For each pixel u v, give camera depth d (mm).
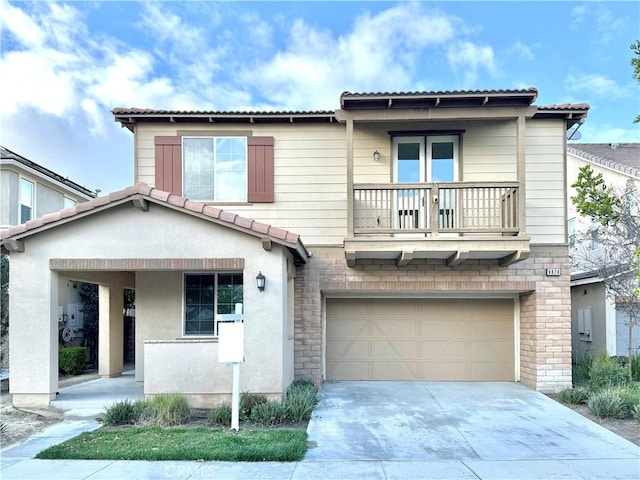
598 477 5539
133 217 8828
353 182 10500
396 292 11305
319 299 10906
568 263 10664
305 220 11031
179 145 11086
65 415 8258
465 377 11469
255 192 11016
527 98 9602
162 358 8531
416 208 10609
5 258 12172
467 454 6398
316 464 5969
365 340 11586
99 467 5797
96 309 17016
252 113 10875
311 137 11188
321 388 10586
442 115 9844
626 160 17391
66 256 8789
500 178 10867
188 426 7516
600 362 10406
